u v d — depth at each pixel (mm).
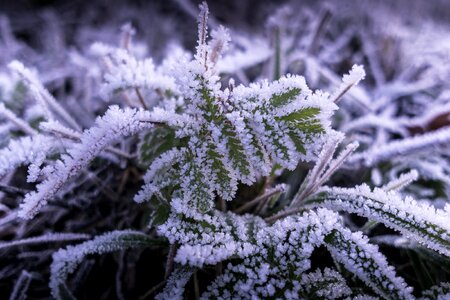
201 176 120
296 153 115
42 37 365
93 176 167
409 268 156
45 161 151
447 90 236
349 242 118
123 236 137
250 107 120
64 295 132
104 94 154
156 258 158
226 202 160
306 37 305
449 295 120
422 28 350
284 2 428
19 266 163
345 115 217
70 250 132
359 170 189
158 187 128
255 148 117
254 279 117
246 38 327
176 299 120
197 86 121
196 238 122
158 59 302
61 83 261
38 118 184
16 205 170
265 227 129
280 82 120
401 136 218
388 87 250
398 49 293
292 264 118
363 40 305
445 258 137
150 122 125
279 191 141
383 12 376
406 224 119
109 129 119
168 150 132
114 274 162
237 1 430
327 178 143
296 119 117
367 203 125
